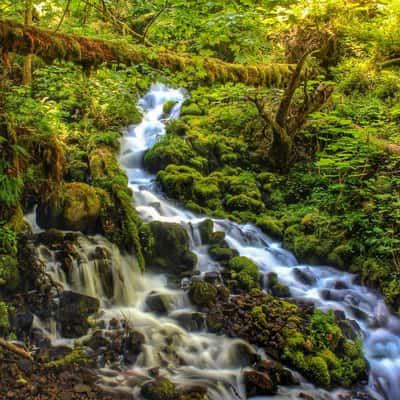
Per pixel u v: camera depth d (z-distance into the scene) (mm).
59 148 5602
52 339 4508
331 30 10344
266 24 9914
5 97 6340
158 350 4625
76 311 4703
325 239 6859
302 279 6230
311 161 8523
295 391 4480
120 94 8086
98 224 5871
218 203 7660
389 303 5840
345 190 7254
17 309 4562
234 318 5191
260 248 6855
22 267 4926
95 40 5504
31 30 4984
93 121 8406
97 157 7059
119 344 4570
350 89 9570
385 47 9812
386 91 9188
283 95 8039
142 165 8227
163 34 5836
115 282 5395
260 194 7973
